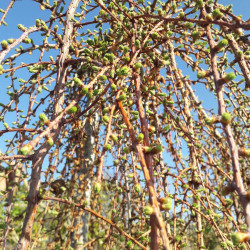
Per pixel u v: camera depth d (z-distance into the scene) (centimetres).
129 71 23
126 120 18
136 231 38
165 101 34
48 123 18
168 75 39
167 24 27
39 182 28
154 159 37
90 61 31
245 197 12
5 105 35
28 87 37
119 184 46
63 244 34
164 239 12
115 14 38
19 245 25
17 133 36
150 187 14
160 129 44
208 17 20
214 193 35
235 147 14
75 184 35
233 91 40
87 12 43
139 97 21
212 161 39
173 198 33
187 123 38
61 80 36
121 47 34
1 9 30
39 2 37
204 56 41
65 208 34
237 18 19
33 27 32
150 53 32
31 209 26
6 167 33
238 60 23
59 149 37
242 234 11
